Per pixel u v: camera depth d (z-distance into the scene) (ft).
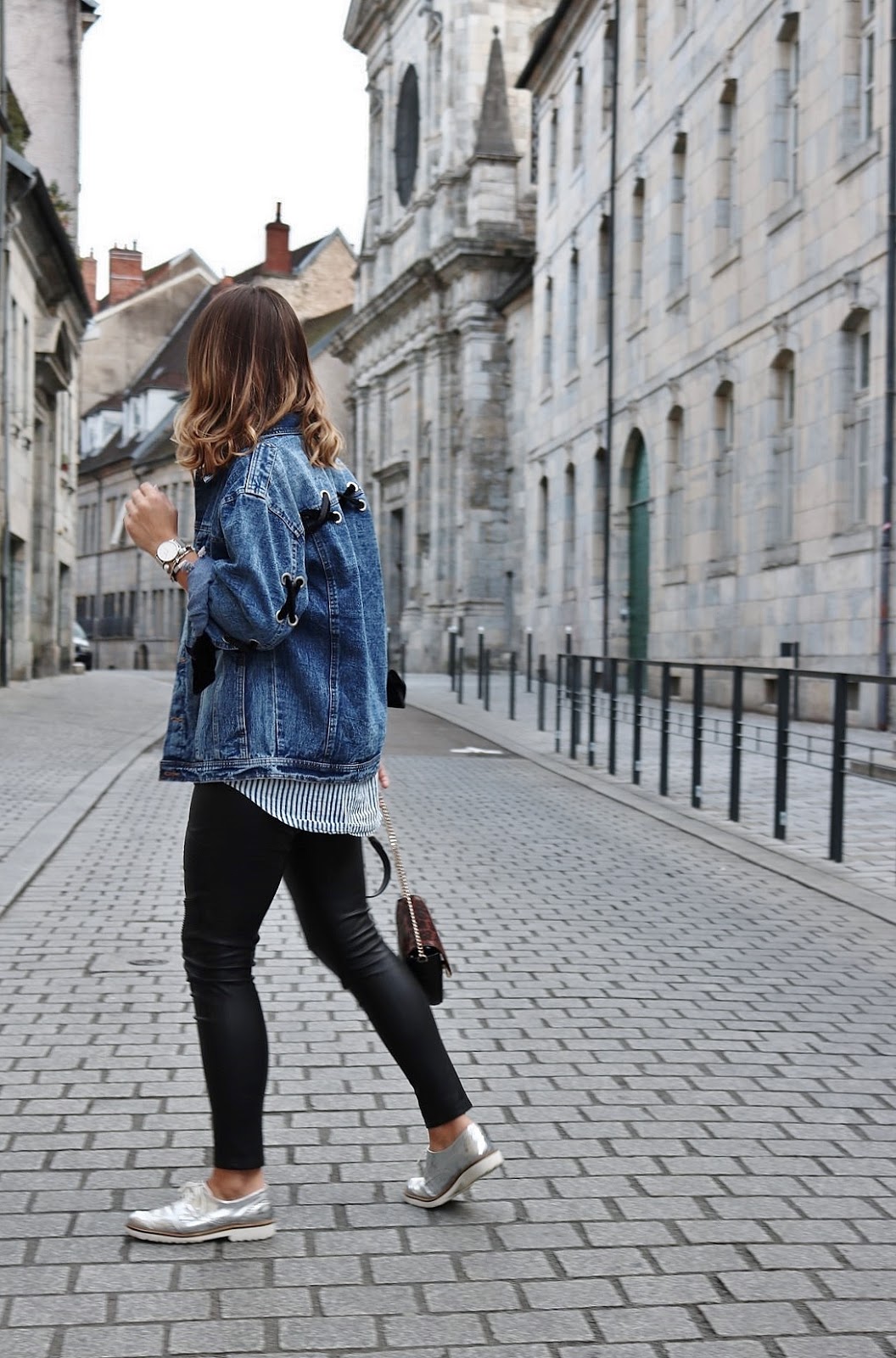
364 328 173.78
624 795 40.60
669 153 86.99
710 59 78.95
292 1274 9.98
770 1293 9.84
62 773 40.86
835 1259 10.44
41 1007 17.04
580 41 109.81
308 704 10.27
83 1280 9.82
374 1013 11.03
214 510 10.37
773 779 36.50
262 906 10.52
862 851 29.14
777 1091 14.51
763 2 70.74
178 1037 15.87
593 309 105.50
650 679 42.27
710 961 20.34
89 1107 13.47
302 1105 13.67
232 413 10.30
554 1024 16.83
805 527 65.21
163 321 271.49
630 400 95.25
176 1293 9.66
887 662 56.24
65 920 21.95
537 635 124.36
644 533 94.12
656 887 26.40
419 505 157.48
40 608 103.86
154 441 231.30
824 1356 8.99
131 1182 11.60
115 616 252.42
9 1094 13.80
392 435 170.09
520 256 142.82
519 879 26.81
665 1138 13.01
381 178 177.58
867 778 28.66
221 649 10.14
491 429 143.33
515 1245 10.55
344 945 10.94
